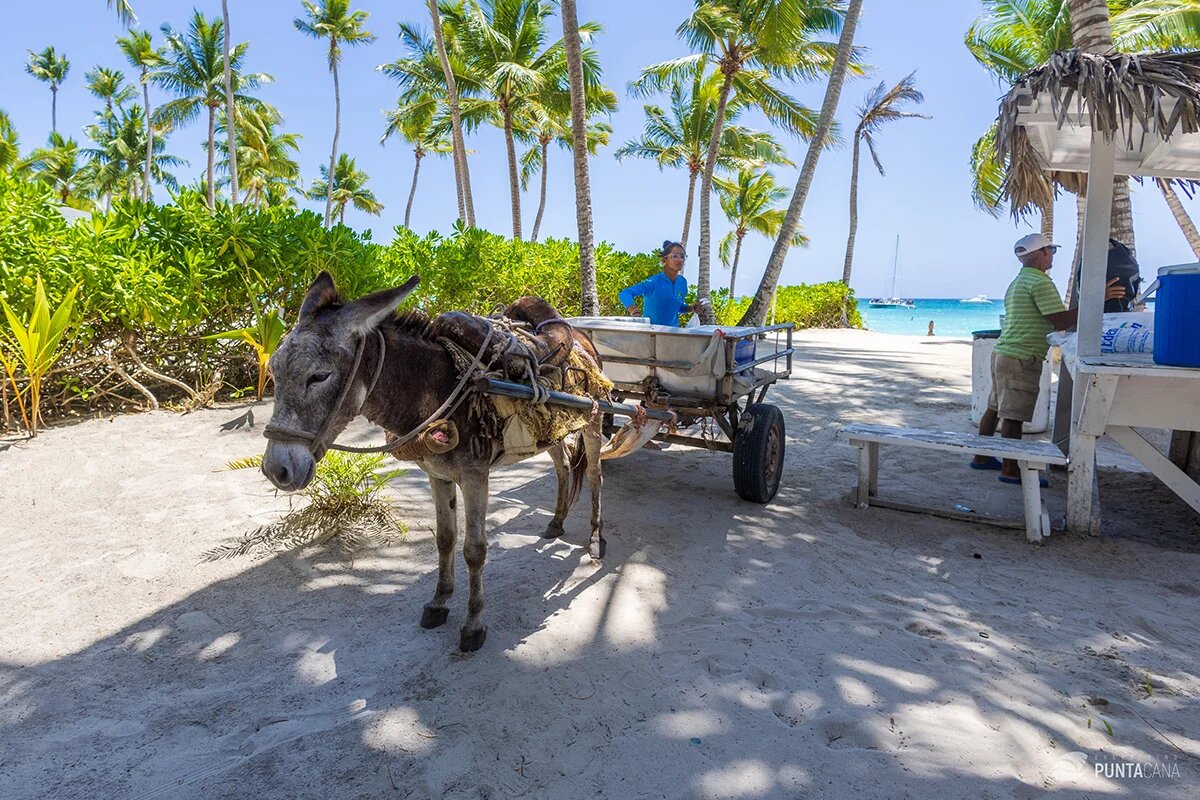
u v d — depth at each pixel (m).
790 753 2.64
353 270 8.50
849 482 6.32
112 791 2.41
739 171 33.25
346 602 3.77
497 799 2.40
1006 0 17.72
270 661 3.22
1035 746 2.69
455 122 20.94
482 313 11.54
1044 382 7.92
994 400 6.53
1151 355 5.02
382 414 2.99
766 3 18.33
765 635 3.53
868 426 5.78
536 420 3.46
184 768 2.52
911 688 3.08
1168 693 3.06
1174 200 15.48
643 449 7.00
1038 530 4.86
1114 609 3.90
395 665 3.19
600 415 4.33
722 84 21.98
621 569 4.28
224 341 8.11
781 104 21.50
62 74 51.50
